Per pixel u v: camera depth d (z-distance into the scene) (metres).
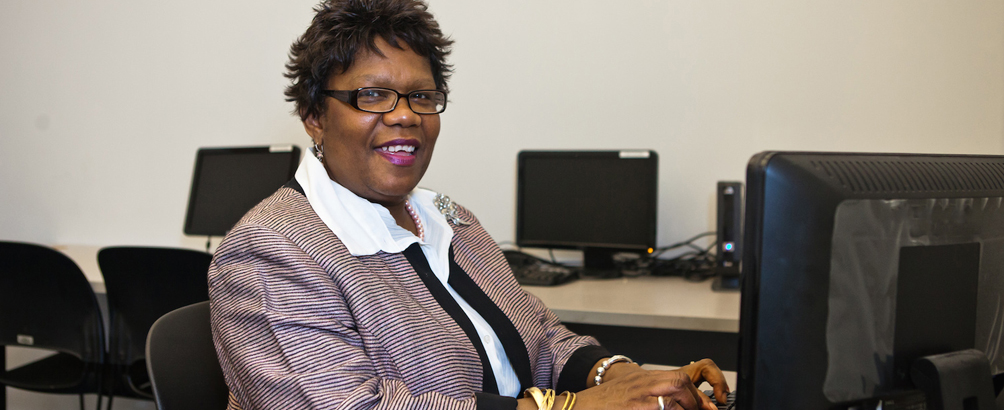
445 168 2.55
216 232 2.44
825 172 0.65
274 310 0.87
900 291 0.68
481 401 0.89
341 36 1.01
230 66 2.71
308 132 1.12
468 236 1.25
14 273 1.99
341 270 0.92
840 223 0.64
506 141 2.49
